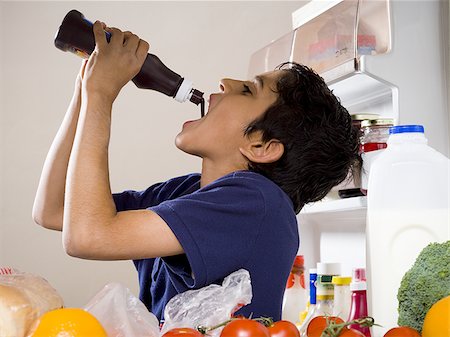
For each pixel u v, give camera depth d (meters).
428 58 1.68
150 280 1.32
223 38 3.08
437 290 1.08
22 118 3.13
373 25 1.71
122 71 1.14
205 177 1.30
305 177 1.31
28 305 0.73
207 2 3.10
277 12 3.05
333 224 2.05
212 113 1.29
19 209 3.10
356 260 1.95
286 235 1.13
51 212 1.35
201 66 3.09
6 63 3.15
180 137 1.29
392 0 1.66
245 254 1.07
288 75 1.34
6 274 0.81
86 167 1.06
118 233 1.02
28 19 3.17
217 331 0.82
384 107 1.87
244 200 1.09
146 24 3.13
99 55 1.13
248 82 1.33
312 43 1.85
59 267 3.07
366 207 1.58
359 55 1.68
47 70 3.15
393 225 1.38
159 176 3.06
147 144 3.07
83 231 1.01
